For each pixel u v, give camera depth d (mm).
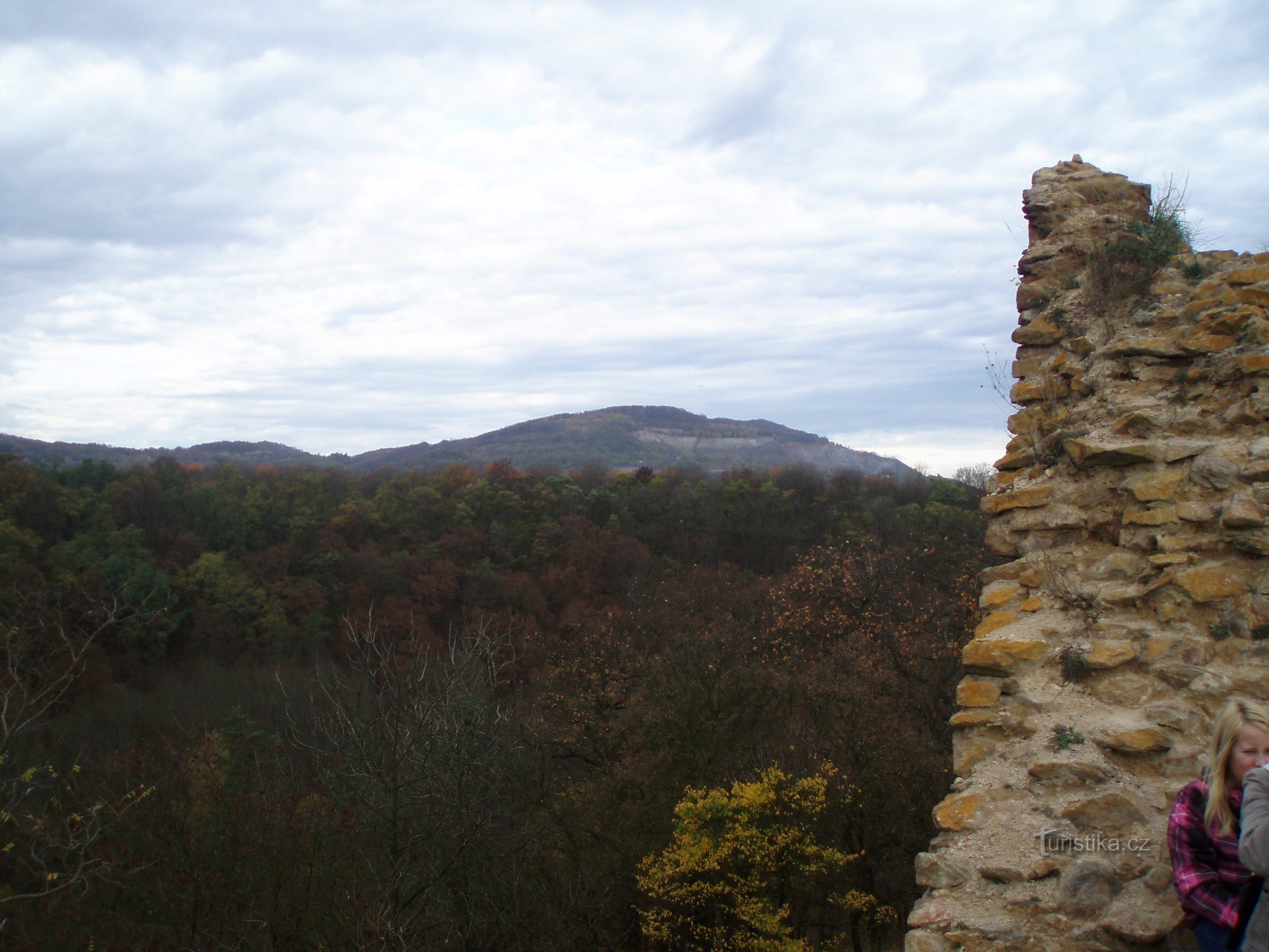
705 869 12219
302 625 43312
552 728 19656
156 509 49094
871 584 20266
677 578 44906
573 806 15531
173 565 43562
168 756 12047
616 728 18078
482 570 49406
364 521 54938
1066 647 4793
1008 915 3521
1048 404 6586
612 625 24562
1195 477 5125
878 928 14406
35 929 9148
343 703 12289
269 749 12984
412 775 10984
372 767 10438
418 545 53375
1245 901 2752
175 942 9523
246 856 9891
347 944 10375
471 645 14094
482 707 11953
